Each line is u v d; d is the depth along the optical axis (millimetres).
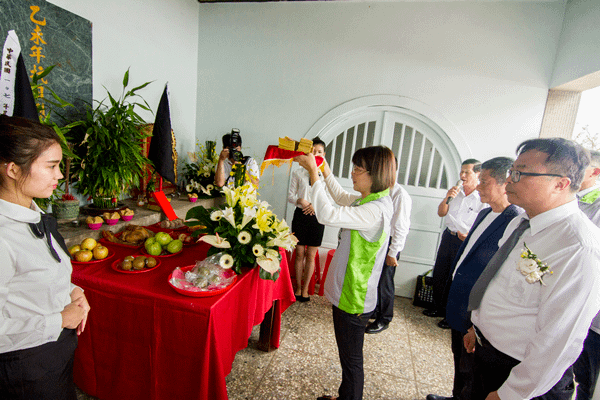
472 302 1087
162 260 1599
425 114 3055
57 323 877
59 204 1778
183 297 1208
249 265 1569
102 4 2322
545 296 822
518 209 1255
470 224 2586
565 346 769
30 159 781
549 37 2746
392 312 2566
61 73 2066
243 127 3582
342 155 3391
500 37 2840
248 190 1623
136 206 2441
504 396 864
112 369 1355
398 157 3260
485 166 1389
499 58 2861
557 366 779
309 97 3350
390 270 2467
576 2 2523
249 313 1560
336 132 3355
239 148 2791
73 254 1459
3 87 1222
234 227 1500
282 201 3541
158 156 2154
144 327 1251
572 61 2488
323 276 2965
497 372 1000
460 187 2639
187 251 1761
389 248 2363
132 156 2053
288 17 3285
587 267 756
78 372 1413
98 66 2348
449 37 2941
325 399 1642
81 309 995
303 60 3311
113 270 1415
